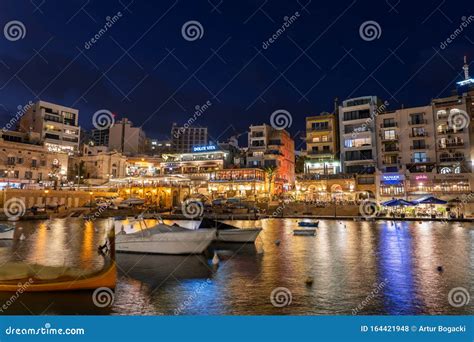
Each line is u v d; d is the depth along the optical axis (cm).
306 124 7919
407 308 1170
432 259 2033
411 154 6631
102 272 1388
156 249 2258
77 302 1239
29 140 8044
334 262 1958
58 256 2200
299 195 7131
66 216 5772
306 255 2209
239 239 2784
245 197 7144
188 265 1908
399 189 6269
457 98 6531
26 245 2688
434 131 6512
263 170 7919
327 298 1274
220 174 7831
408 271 1709
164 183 7719
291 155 9762
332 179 6894
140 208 6550
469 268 1773
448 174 5931
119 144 13125
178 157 9000
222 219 5612
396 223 4731
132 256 2208
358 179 6712
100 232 3619
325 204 6156
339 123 7431
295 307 1182
